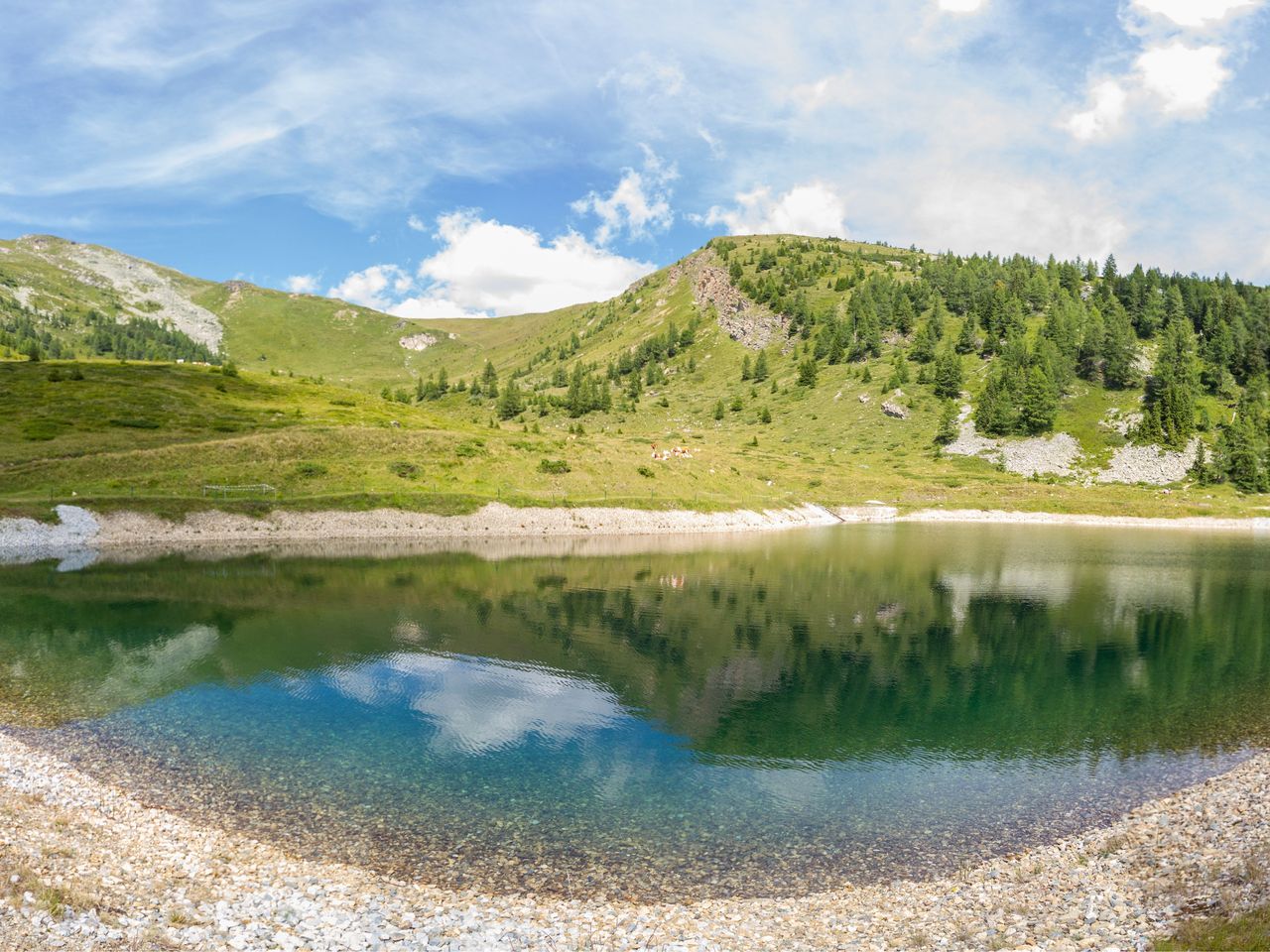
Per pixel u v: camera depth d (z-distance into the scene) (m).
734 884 20.11
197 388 155.25
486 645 46.62
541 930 17.25
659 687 39.25
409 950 16.02
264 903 17.70
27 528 84.00
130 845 20.22
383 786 25.97
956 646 49.47
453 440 127.88
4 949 13.88
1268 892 16.16
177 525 91.06
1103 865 20.50
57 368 157.38
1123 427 199.88
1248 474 177.12
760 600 63.28
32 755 26.78
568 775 27.66
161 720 31.75
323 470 109.50
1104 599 66.50
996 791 26.97
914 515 154.00
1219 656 47.31
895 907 18.72
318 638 46.88
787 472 170.38
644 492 125.19
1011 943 16.22
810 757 30.28
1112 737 33.03
